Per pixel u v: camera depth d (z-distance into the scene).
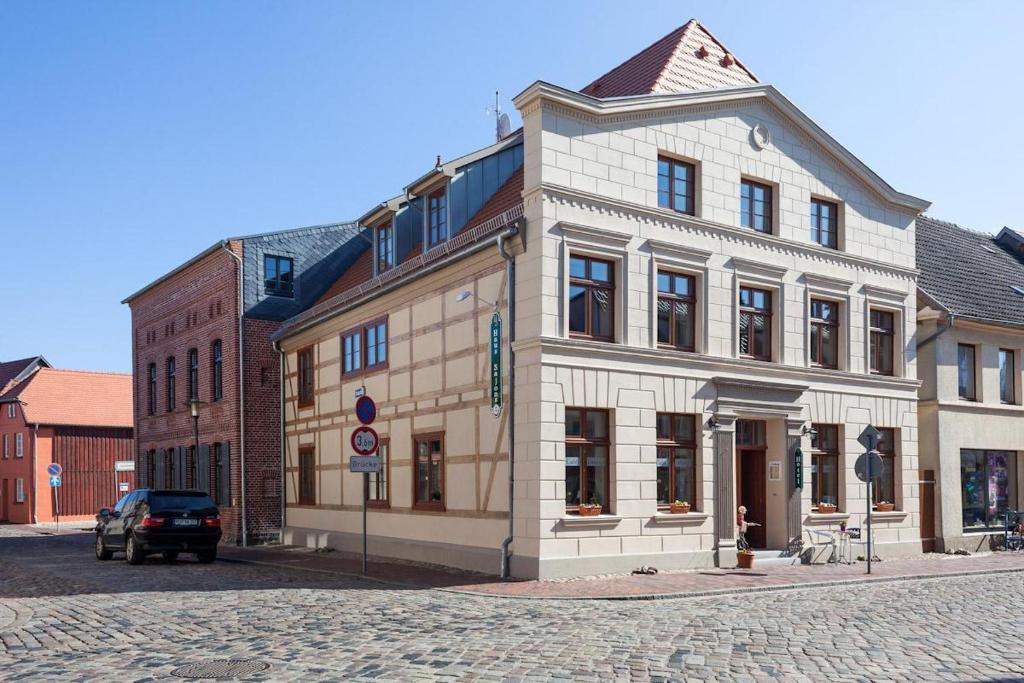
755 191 19.80
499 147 20.78
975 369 24.03
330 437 24.16
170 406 32.62
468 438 17.95
